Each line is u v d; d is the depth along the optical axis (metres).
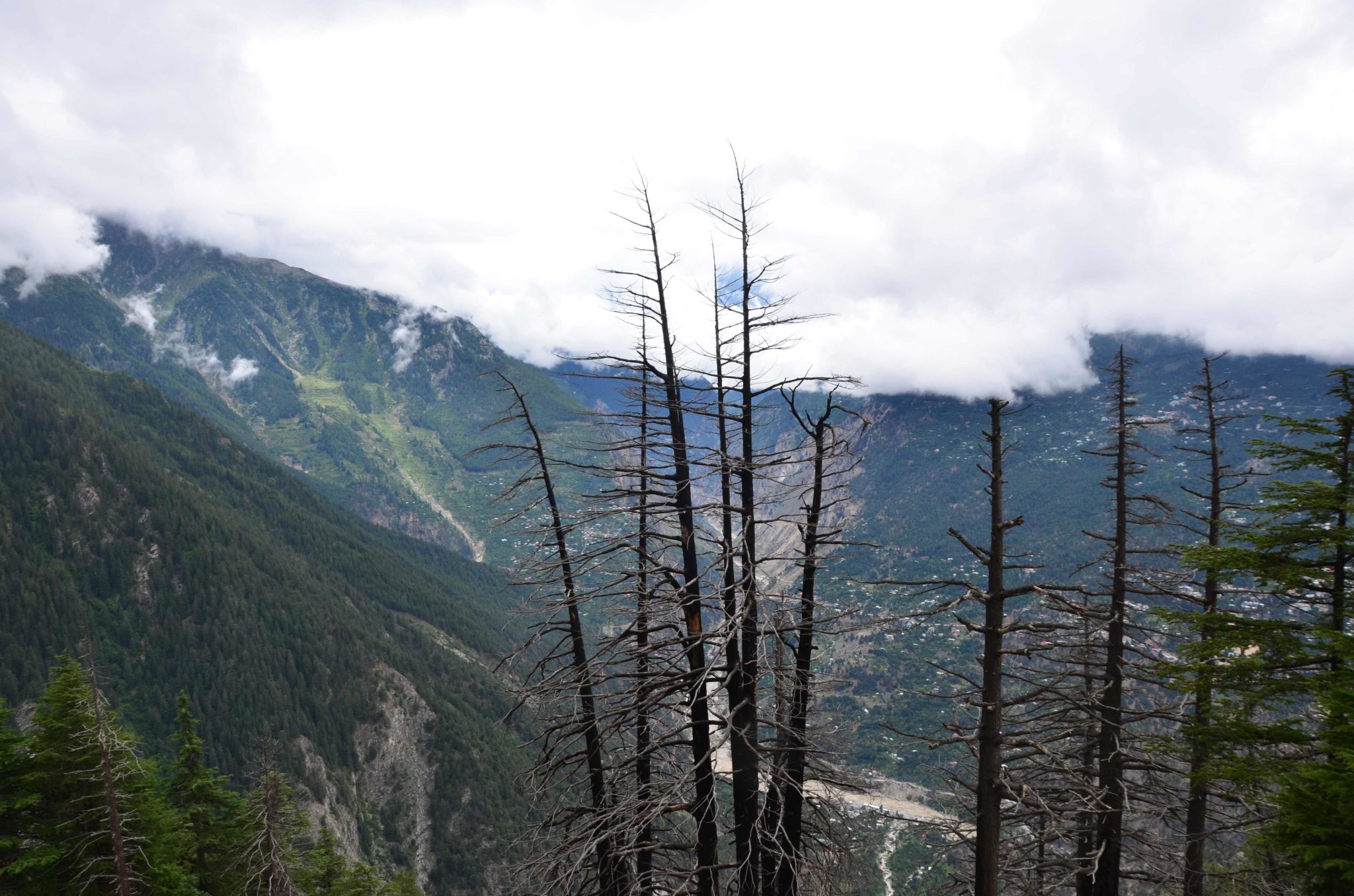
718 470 11.28
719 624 10.77
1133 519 17.58
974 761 16.47
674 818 16.08
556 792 14.26
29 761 22.33
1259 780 14.20
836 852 12.94
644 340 12.06
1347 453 14.93
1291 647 14.39
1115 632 17.20
